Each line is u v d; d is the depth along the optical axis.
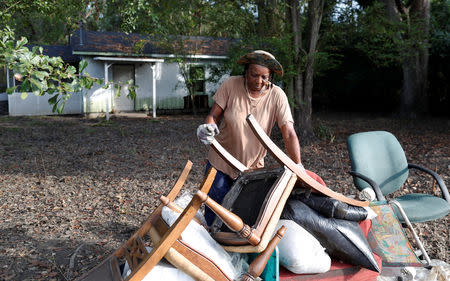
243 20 10.45
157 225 2.62
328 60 11.20
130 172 7.59
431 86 17.53
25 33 20.88
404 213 3.23
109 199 5.85
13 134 12.33
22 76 2.79
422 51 15.59
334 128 13.76
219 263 2.28
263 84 2.86
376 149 4.03
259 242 2.19
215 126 2.55
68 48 20.70
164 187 6.51
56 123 15.31
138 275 2.11
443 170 7.49
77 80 3.02
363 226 2.93
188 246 2.17
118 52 17.45
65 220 4.91
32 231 4.51
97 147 10.31
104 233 4.48
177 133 12.95
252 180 2.72
